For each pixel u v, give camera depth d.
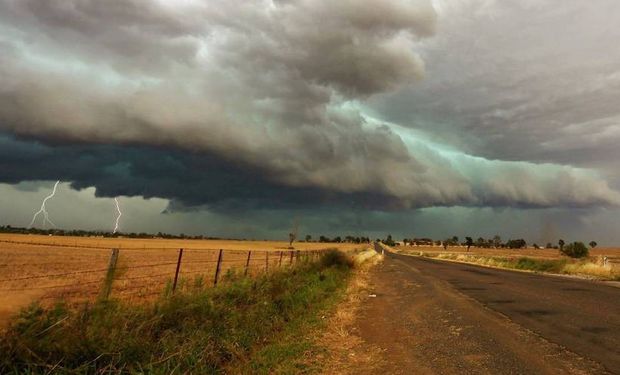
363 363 8.13
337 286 20.28
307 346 9.15
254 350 8.54
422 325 11.71
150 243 102.88
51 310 6.49
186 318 8.66
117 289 14.77
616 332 10.45
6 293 9.82
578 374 7.21
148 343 6.93
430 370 7.59
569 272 31.77
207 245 113.56
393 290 20.30
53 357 5.86
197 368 6.84
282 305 12.74
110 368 5.98
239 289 12.22
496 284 22.86
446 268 38.94
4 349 5.56
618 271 29.16
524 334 10.26
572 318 12.36
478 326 11.33
